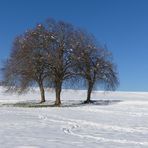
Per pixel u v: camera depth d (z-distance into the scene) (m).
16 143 17.14
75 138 20.20
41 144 17.11
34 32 63.97
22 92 67.25
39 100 80.19
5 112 43.62
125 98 89.50
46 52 63.16
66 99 85.31
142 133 24.20
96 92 108.25
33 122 29.56
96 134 22.83
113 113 44.28
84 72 65.31
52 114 40.94
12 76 64.12
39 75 64.94
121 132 24.59
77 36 65.38
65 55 64.19
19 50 64.31
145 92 112.69
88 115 40.41
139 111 47.81
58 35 64.06
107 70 67.12
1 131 22.22
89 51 65.44
